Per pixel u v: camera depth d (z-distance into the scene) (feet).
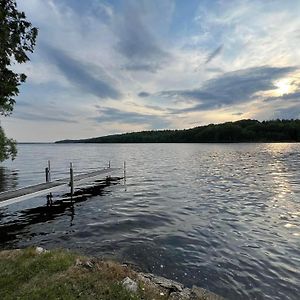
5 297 18.37
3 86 30.66
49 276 21.80
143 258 31.96
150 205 59.16
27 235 41.70
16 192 58.95
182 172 117.70
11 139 130.00
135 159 198.18
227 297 23.98
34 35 31.73
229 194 69.15
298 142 514.27
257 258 31.76
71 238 39.58
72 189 70.13
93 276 22.13
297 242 36.50
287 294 24.39
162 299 20.80
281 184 83.76
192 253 33.30
